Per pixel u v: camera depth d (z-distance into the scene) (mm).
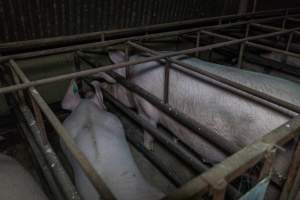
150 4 2605
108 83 2174
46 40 1777
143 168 1974
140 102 1993
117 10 2453
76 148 745
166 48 2998
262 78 1643
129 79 2051
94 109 1844
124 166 1347
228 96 1511
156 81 1922
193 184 583
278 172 1106
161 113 1863
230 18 2633
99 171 1271
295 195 1132
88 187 1264
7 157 1367
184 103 1747
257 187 753
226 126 1521
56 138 2129
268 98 1110
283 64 2484
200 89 1653
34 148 1275
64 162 1899
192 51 1576
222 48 3031
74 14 2264
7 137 2125
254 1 3355
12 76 1610
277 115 1312
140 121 1782
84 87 2279
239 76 1638
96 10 2344
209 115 1600
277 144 729
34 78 2352
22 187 1118
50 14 2158
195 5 2910
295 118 854
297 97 1415
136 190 1195
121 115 2441
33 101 1116
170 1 2701
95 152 1391
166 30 2898
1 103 2182
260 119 1361
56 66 2410
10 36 2098
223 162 641
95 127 1625
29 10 2051
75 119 1757
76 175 1447
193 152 1928
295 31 2072
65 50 1683
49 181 1114
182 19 2938
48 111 946
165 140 1616
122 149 1510
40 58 2301
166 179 1882
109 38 2562
